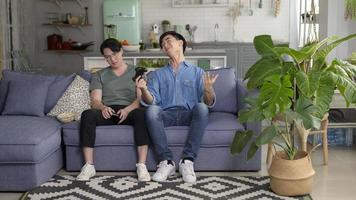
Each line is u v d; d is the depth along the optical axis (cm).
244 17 822
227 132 376
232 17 822
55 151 379
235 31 825
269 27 822
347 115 468
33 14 807
